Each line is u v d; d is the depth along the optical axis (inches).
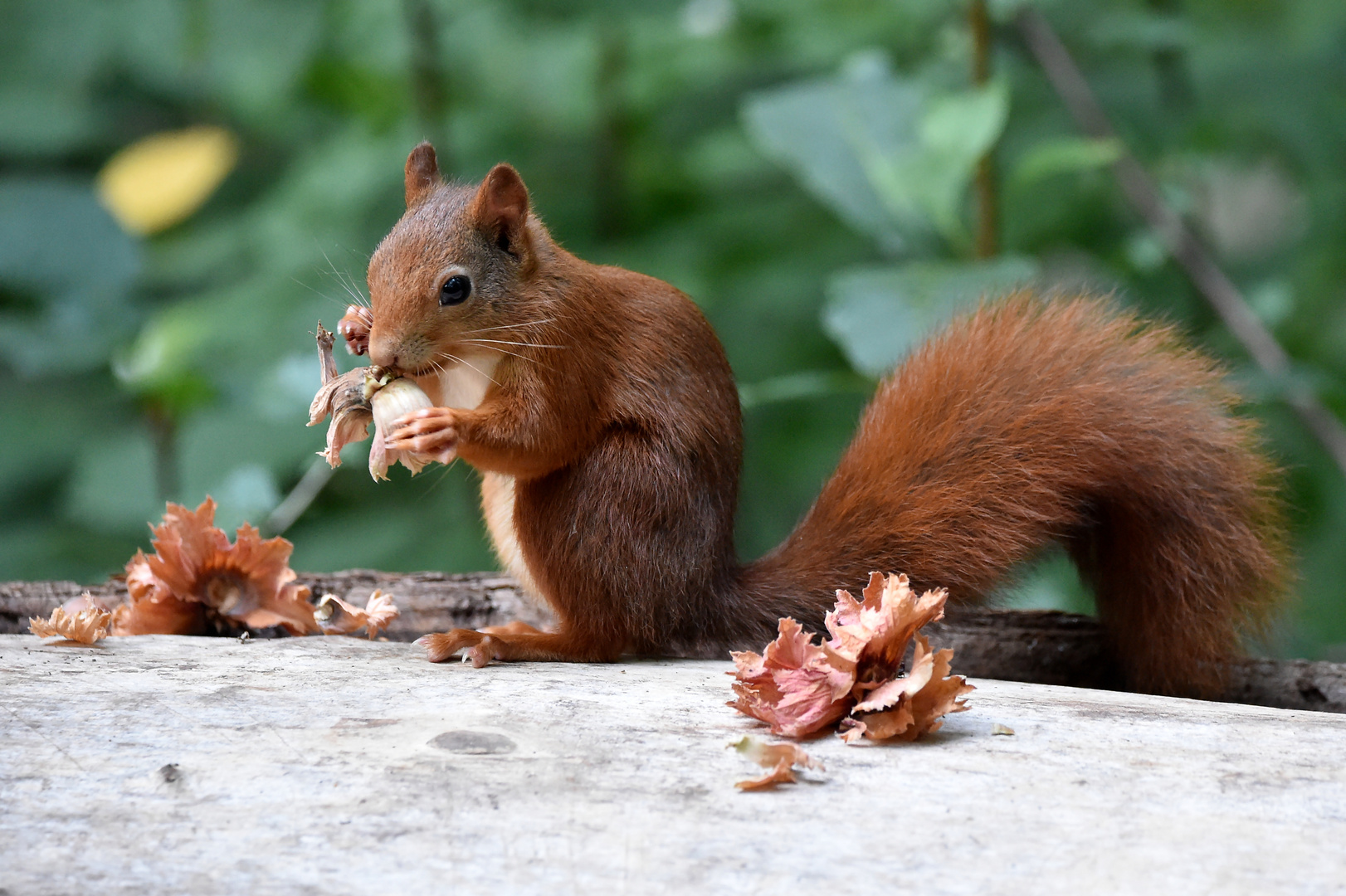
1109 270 100.8
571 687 86.4
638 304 89.7
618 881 81.4
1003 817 82.6
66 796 82.7
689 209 110.2
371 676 86.7
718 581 89.5
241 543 90.0
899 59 109.9
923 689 84.6
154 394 97.3
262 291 102.5
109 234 98.7
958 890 81.4
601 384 89.1
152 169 96.7
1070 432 89.6
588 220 110.3
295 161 115.9
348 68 111.0
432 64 108.1
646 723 84.9
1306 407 98.2
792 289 104.7
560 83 114.0
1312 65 103.0
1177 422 89.6
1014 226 104.2
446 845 82.0
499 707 85.4
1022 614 91.5
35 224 98.4
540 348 88.7
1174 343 90.4
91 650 87.6
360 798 82.8
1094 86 104.3
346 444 89.0
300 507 96.0
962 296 94.3
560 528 89.0
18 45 110.1
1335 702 89.7
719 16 113.2
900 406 90.4
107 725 84.4
